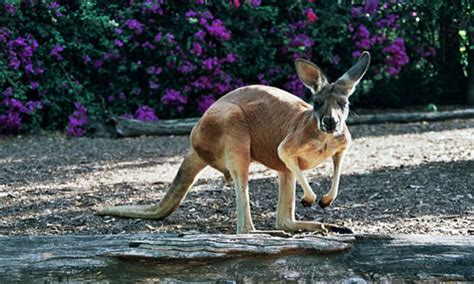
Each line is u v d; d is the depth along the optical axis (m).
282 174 6.79
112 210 7.45
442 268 5.28
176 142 13.23
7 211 7.78
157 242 5.32
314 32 15.52
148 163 11.10
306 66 6.19
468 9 12.85
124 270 5.30
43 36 14.20
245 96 6.70
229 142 6.50
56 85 14.39
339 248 5.34
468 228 6.84
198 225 7.21
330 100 6.05
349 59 16.30
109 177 9.93
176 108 15.29
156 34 14.93
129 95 15.13
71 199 8.41
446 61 17.56
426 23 16.67
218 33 14.67
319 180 9.57
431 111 16.39
